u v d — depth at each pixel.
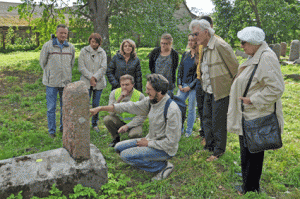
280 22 23.83
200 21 3.39
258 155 2.71
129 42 4.57
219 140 3.67
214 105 3.60
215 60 3.43
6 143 4.25
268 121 2.52
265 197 2.78
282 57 16.98
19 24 26.19
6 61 14.41
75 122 2.82
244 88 2.63
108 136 4.58
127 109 3.30
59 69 4.36
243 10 26.50
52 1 11.27
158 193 2.94
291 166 3.53
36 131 4.78
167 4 12.26
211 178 3.20
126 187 3.03
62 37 4.32
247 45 2.57
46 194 2.66
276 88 2.39
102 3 10.90
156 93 2.93
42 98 7.11
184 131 4.84
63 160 2.90
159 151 3.13
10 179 2.57
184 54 4.60
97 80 4.67
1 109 6.20
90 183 2.86
